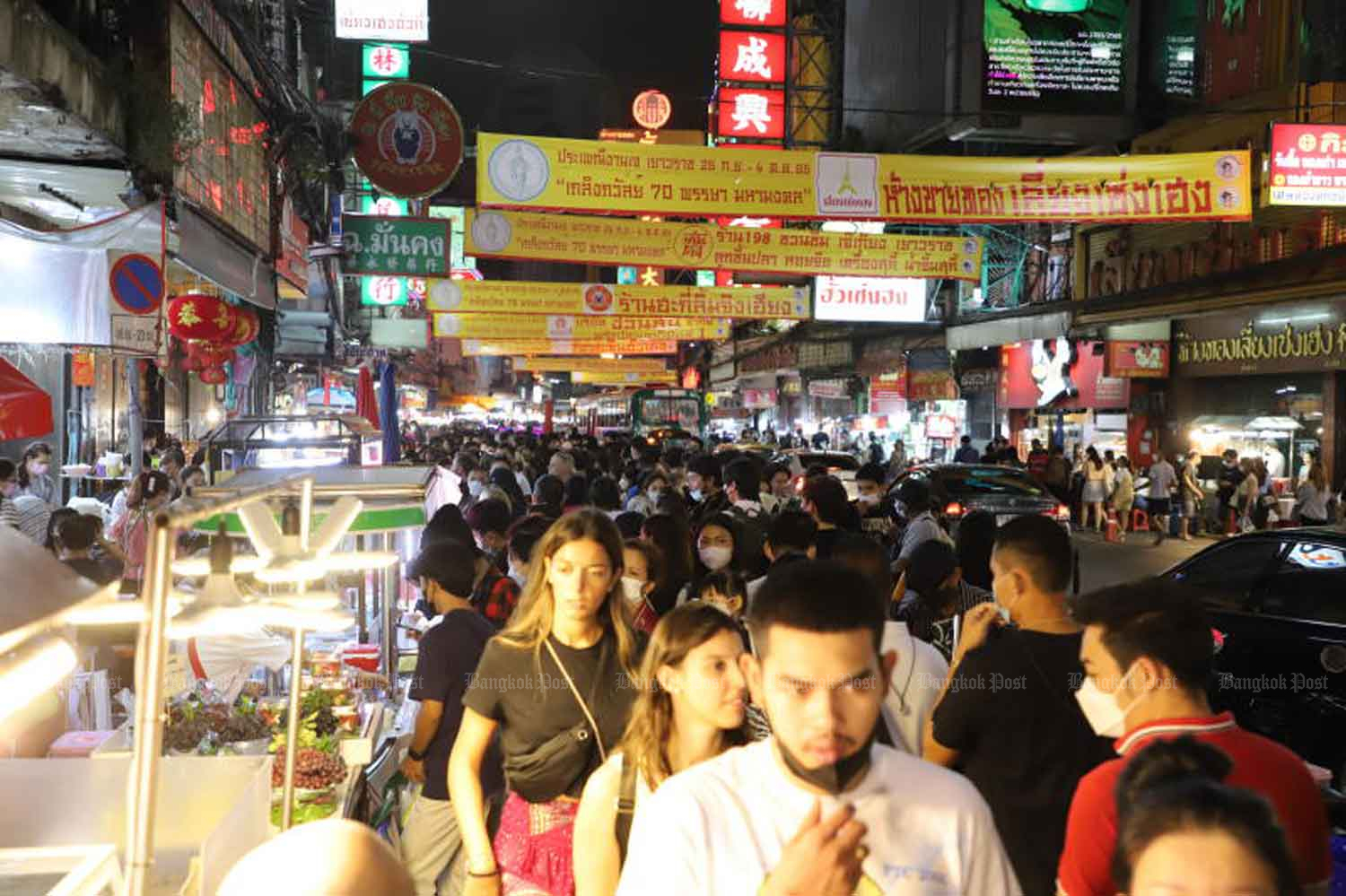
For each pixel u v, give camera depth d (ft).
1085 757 10.90
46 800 12.44
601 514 12.47
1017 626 11.73
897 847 6.30
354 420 37.14
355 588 26.91
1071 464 86.22
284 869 5.82
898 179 45.65
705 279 104.32
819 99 94.17
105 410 57.57
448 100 44.50
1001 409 107.24
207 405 76.74
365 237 56.13
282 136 43.14
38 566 6.07
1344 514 65.36
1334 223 64.85
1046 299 96.84
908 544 27.99
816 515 25.71
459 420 235.40
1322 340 69.82
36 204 30.96
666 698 9.78
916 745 12.82
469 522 28.76
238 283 38.91
